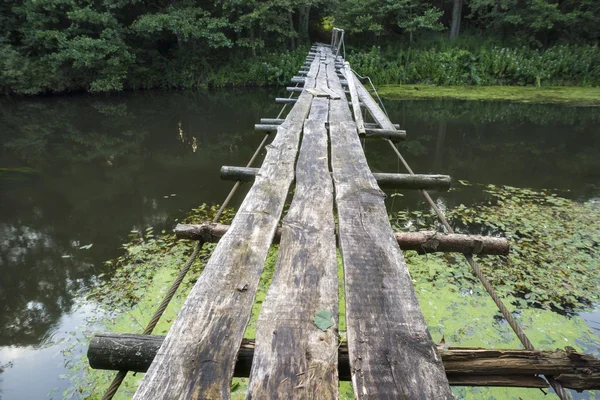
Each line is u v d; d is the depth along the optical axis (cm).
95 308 289
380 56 1519
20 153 727
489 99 1179
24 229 423
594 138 785
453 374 101
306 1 1502
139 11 1444
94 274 332
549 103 1114
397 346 101
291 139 300
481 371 101
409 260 342
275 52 1558
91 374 233
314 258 141
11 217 455
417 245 163
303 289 124
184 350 99
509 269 328
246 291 123
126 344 105
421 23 1480
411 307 116
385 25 1648
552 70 1384
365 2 1487
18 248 382
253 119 1000
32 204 495
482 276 149
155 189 537
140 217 443
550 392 215
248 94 1371
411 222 420
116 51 1265
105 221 437
